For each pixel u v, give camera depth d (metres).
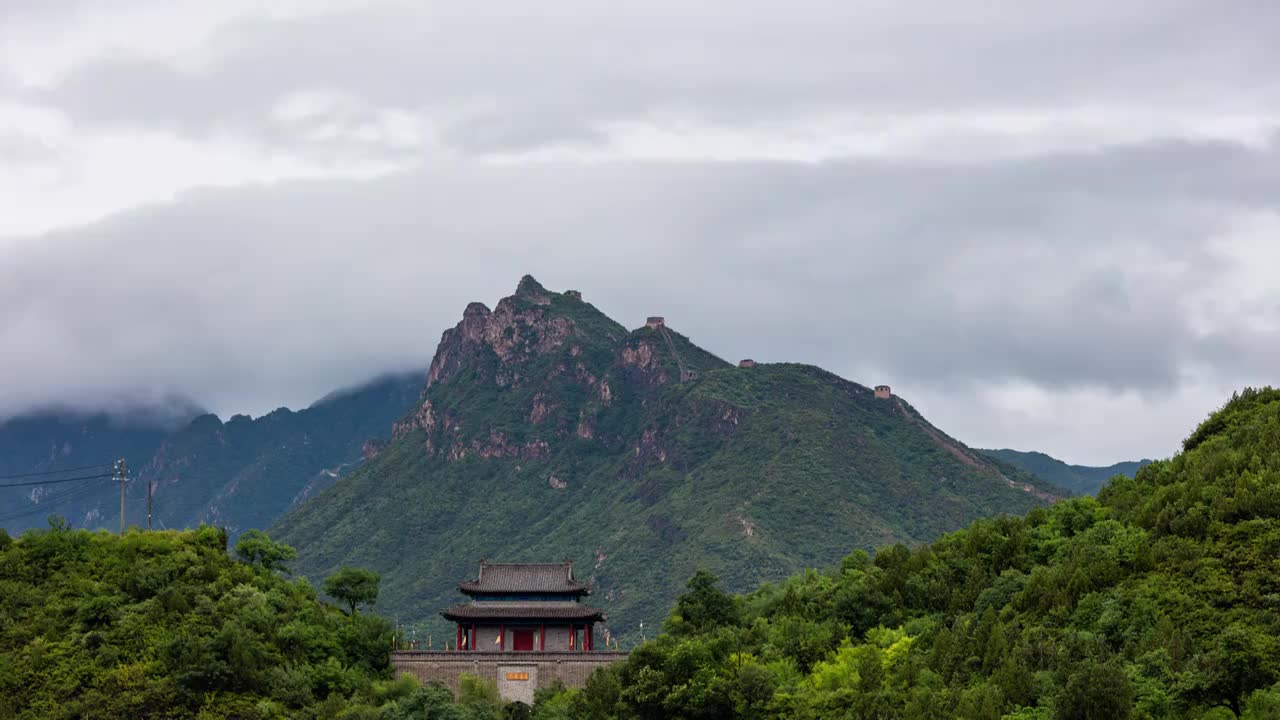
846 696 185.50
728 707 195.12
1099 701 158.62
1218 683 161.00
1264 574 181.38
